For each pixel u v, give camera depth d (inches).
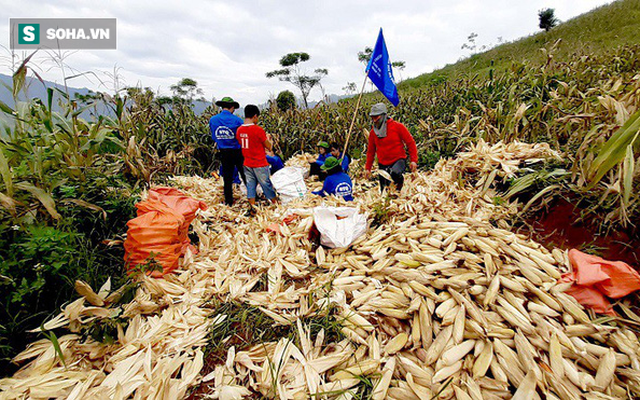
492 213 105.6
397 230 94.3
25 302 65.9
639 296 61.6
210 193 182.9
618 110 94.6
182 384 56.5
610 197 86.2
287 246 99.2
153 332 69.2
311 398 53.1
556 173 100.4
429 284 70.6
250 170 154.4
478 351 56.3
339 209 104.8
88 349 63.6
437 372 53.5
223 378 58.5
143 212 95.9
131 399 54.4
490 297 64.4
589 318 60.2
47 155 96.6
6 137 92.3
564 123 138.7
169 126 244.1
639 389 48.6
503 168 119.3
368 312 69.4
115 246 98.7
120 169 141.3
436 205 106.8
